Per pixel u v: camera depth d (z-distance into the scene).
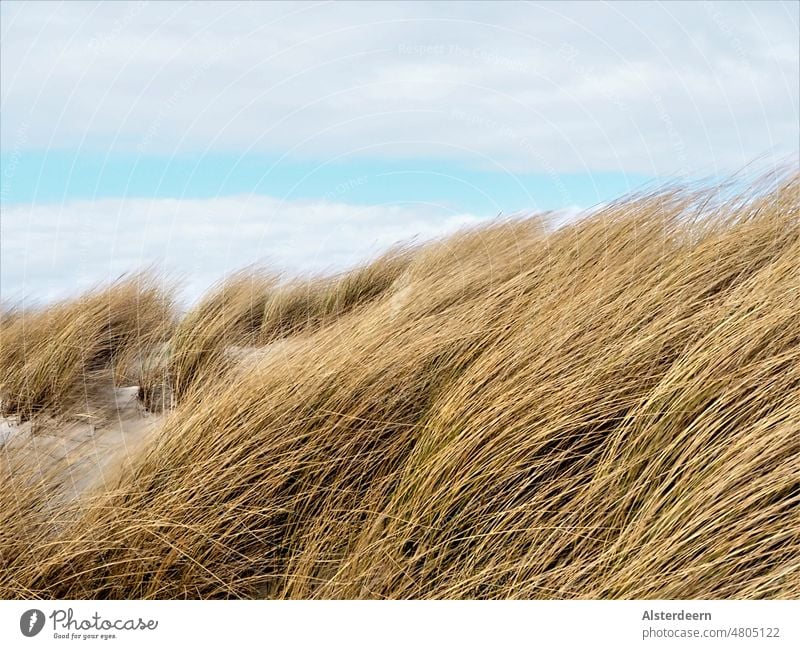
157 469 2.24
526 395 2.15
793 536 1.67
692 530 1.69
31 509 2.11
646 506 1.79
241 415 2.36
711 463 1.78
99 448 2.72
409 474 2.07
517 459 1.99
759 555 1.62
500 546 1.85
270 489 2.10
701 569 1.63
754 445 1.78
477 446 2.04
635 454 1.94
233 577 1.94
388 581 1.84
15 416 3.21
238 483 2.11
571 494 1.94
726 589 1.63
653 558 1.68
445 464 1.99
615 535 1.82
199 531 1.93
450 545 1.91
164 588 1.88
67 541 1.92
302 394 2.39
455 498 1.93
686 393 2.00
